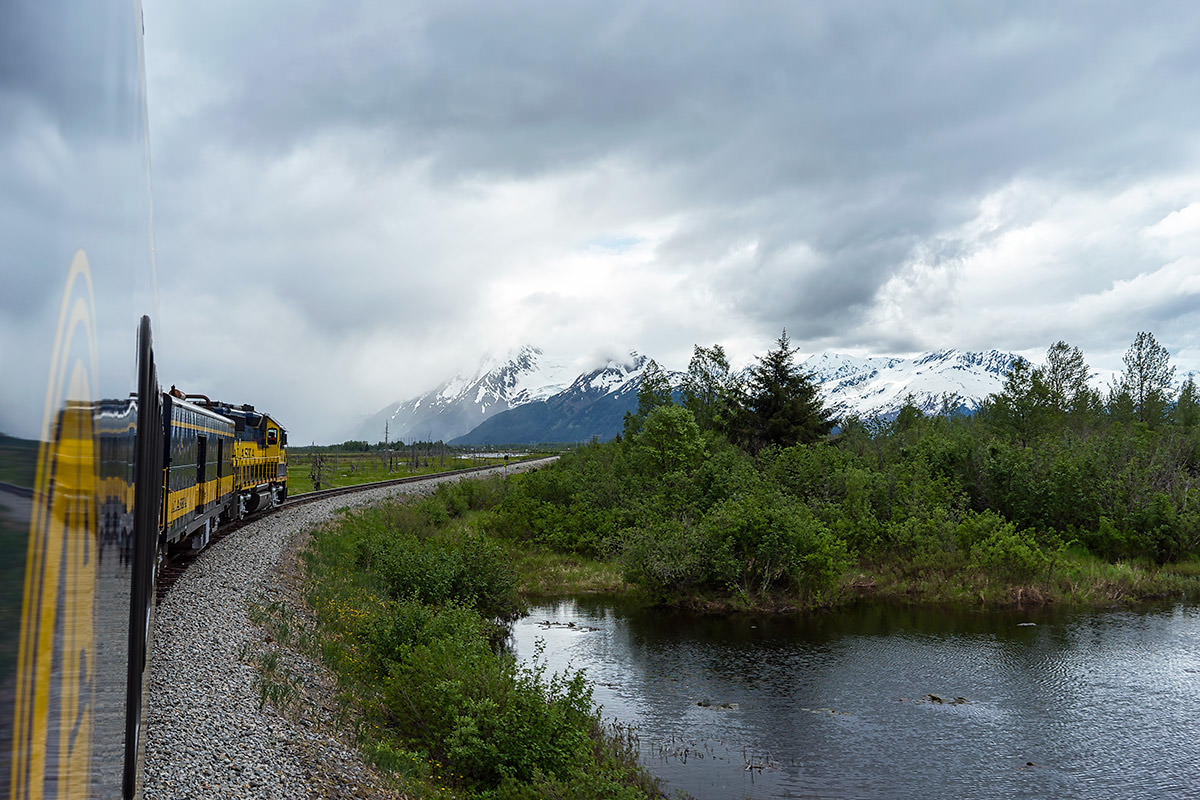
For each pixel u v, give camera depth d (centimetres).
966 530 3791
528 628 2880
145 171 270
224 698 1168
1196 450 5294
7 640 120
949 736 1823
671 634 2800
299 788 974
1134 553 4172
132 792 273
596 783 1248
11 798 123
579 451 7906
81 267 153
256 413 3591
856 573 3669
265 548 2595
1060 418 6450
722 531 3419
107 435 181
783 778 1588
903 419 7644
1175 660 2450
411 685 1498
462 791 1282
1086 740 1802
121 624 215
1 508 114
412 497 5212
